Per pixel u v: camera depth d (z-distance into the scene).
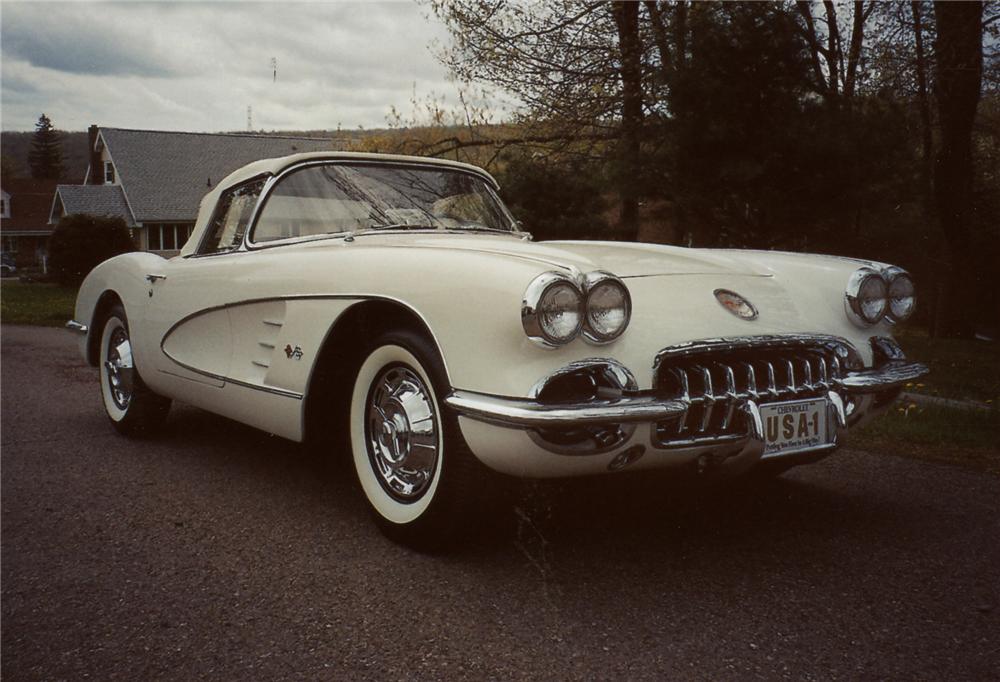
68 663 1.99
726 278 2.85
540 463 2.27
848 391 2.71
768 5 7.89
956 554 2.66
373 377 2.79
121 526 2.96
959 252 12.66
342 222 3.40
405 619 2.19
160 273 3.96
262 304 3.21
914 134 8.32
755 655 1.99
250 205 3.65
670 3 10.23
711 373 2.54
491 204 3.83
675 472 2.81
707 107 7.68
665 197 8.46
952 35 10.78
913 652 2.01
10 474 3.65
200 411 5.07
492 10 10.99
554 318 2.20
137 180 41.28
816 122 7.68
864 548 2.71
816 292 2.94
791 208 7.68
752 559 2.61
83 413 5.04
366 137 13.59
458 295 2.38
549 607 2.26
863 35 11.45
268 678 1.91
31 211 55.75
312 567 2.56
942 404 5.35
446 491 2.48
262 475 3.61
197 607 2.29
